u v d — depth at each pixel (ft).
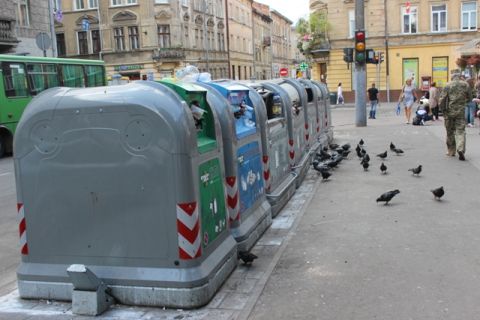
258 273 17.20
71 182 15.07
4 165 51.03
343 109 119.96
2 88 57.77
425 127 62.64
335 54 143.64
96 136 14.71
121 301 14.90
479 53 80.48
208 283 14.88
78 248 15.24
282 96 28.84
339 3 141.49
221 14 208.85
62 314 14.66
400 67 139.74
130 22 159.33
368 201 26.43
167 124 14.17
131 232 14.74
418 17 136.77
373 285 15.78
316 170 34.17
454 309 13.97
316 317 13.87
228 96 20.43
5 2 87.51
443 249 18.75
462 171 33.01
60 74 66.74
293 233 21.61
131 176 14.55
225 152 18.19
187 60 169.27
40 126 15.23
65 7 164.25
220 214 16.80
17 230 25.38
